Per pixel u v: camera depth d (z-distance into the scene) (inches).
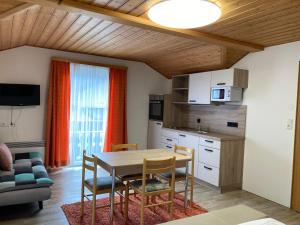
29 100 186.9
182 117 236.7
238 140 169.6
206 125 208.2
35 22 126.1
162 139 223.9
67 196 146.5
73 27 135.7
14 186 116.4
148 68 241.0
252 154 166.6
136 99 236.7
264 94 159.6
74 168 203.3
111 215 113.5
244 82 169.8
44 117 196.4
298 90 141.3
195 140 183.9
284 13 103.6
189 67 208.1
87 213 125.2
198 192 164.1
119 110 223.0
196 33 128.5
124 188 118.4
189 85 207.9
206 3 80.8
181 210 135.0
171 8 84.4
